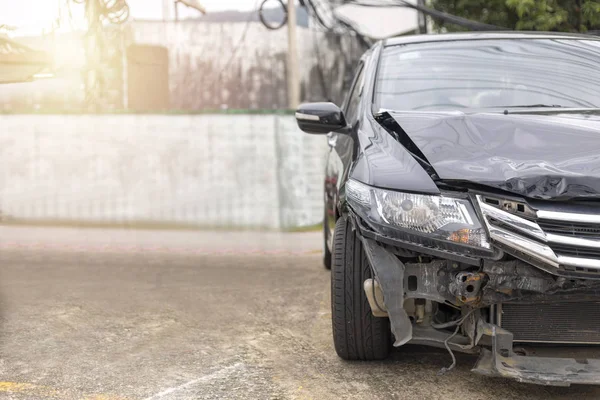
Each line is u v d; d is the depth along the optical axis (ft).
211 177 31.94
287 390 11.92
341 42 49.21
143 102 41.78
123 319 16.28
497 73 15.24
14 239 27.32
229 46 47.32
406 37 17.37
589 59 15.69
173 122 31.96
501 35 16.79
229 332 15.25
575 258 10.36
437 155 11.55
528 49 16.08
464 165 11.18
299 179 31.55
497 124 12.48
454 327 11.91
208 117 31.91
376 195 11.23
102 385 12.20
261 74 47.96
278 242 27.14
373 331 12.47
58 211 31.99
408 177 11.25
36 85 33.17
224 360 13.44
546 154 11.39
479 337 11.18
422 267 11.10
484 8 32.63
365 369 12.81
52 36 29.76
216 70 46.96
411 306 11.62
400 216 10.96
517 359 11.12
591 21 29.43
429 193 10.94
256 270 21.74
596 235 10.50
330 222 18.02
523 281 10.56
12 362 13.37
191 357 13.64
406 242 10.85
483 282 10.72
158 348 14.19
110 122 31.91
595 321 11.19
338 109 14.78
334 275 12.50
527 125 12.41
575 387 11.96
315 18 46.55
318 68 48.55
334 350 13.88
